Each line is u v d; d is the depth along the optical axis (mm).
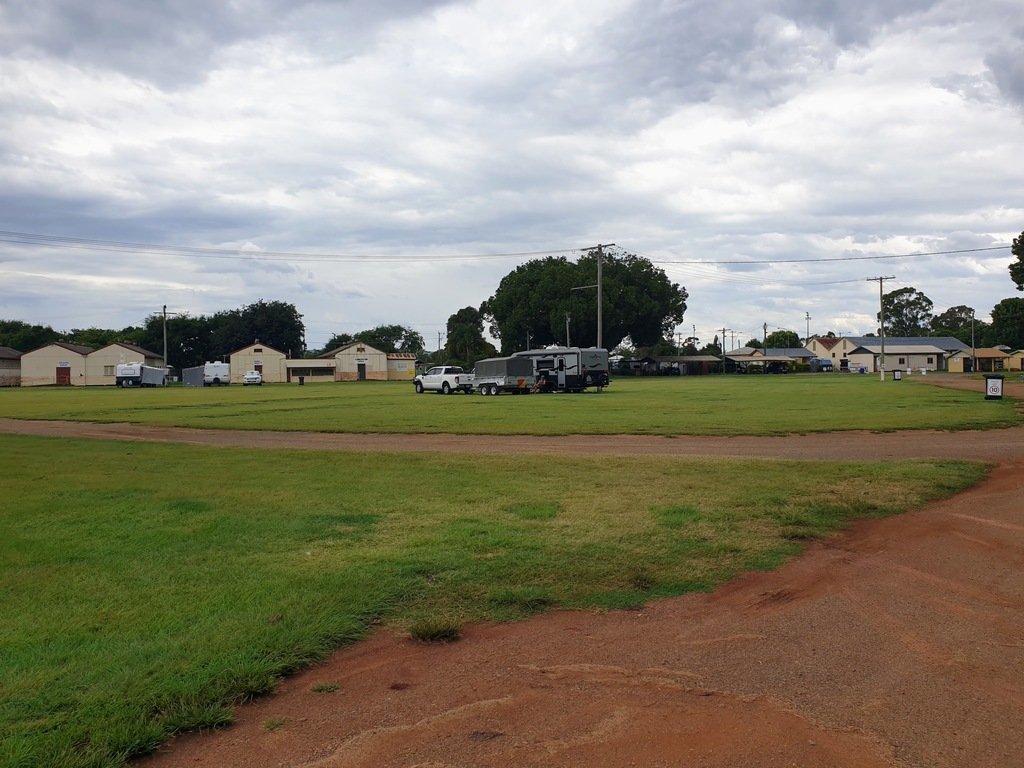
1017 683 5098
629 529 9477
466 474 14273
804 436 21141
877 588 7324
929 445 18797
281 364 105812
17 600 6797
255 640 5801
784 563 8148
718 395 44719
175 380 115938
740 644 5875
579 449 18438
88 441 21641
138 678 5133
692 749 4242
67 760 4113
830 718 4598
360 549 8555
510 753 4230
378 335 178875
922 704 4777
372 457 16953
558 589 7215
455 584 7312
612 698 4918
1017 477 13672
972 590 7238
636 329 107750
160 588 7129
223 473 14664
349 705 4871
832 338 153250
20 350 126938
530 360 50250
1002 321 120688
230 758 4230
